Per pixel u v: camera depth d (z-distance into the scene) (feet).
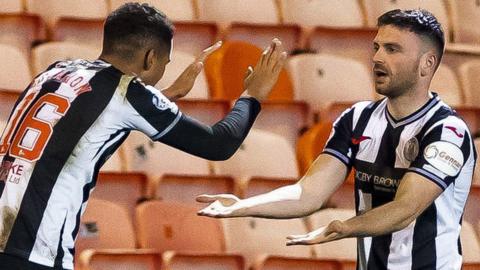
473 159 43.01
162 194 72.43
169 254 66.64
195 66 46.47
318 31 89.40
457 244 43.32
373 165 43.32
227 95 83.56
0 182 41.34
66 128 41.34
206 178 73.10
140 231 69.00
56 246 41.11
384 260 42.96
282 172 78.59
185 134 42.06
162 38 42.80
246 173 77.82
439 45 42.55
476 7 97.50
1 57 77.46
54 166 41.14
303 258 69.46
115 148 42.22
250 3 90.79
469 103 90.79
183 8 88.74
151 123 41.78
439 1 96.27
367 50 90.07
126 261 65.62
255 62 84.69
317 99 85.76
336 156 44.21
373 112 43.93
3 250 40.83
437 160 41.70
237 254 68.08
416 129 42.70
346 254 73.10
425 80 42.68
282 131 80.94
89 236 68.03
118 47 42.60
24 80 77.61
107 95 41.55
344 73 86.89
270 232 72.43
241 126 43.01
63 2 84.69
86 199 41.86
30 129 41.55
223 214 42.75
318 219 73.31
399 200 41.22
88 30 82.74
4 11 83.66
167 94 46.16
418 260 42.70
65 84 41.98
